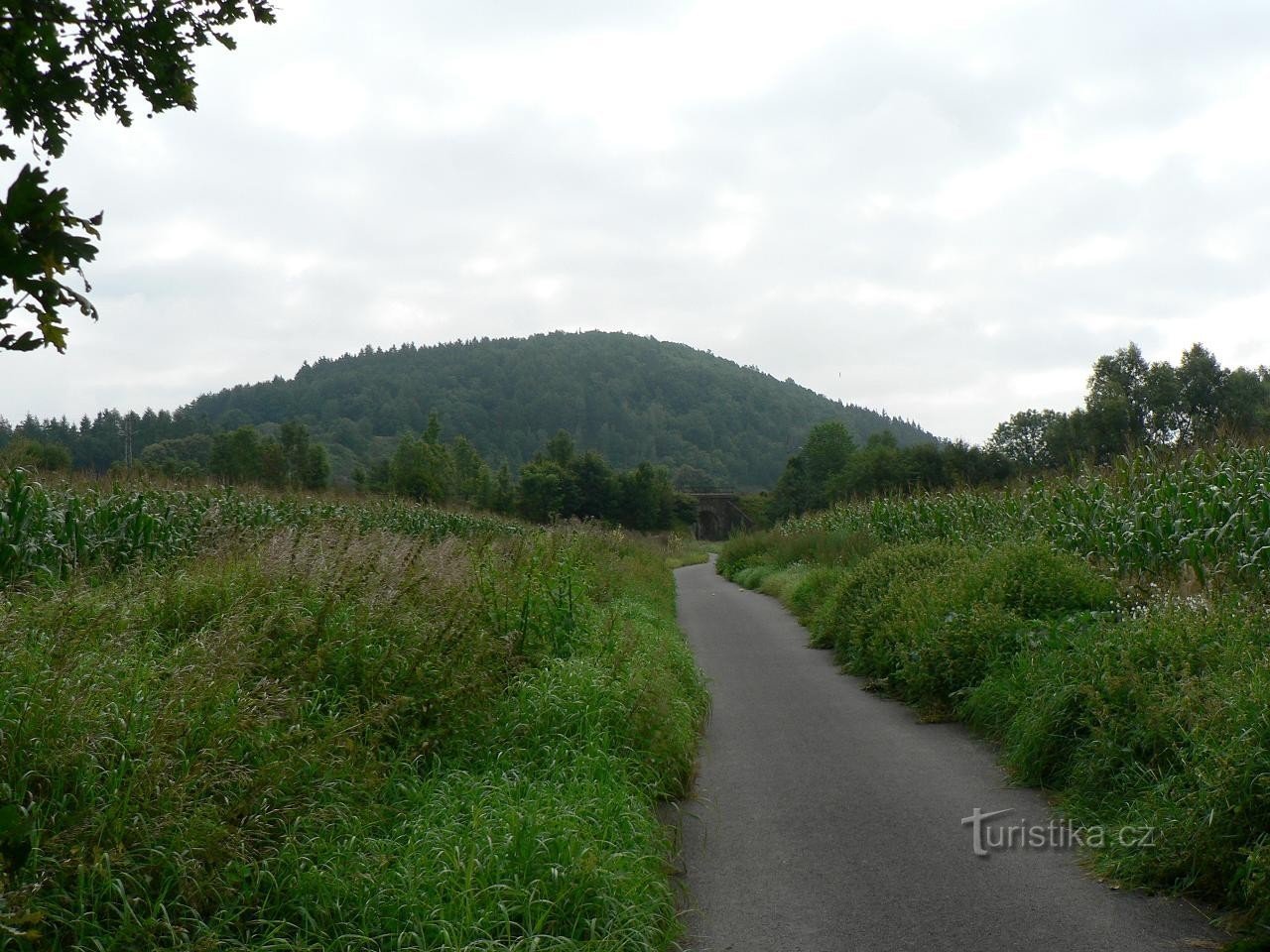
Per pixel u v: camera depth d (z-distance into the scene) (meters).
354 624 6.37
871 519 24.42
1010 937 4.21
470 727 6.09
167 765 4.00
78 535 10.43
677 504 95.00
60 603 5.74
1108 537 11.84
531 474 72.69
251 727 4.55
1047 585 9.55
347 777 4.78
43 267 2.70
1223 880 4.51
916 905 4.59
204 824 3.80
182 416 89.75
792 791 6.54
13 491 9.59
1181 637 6.56
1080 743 6.29
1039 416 50.44
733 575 32.22
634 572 19.36
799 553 26.75
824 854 5.34
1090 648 6.99
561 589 9.30
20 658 4.58
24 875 3.33
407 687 6.00
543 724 6.33
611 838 4.82
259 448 42.31
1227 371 39.72
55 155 3.51
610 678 7.16
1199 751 4.99
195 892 3.64
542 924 3.88
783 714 9.05
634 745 6.47
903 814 5.98
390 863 4.25
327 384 196.62
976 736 7.98
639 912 4.14
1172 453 13.27
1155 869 4.74
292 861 4.00
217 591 6.94
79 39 3.74
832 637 13.23
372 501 24.78
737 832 5.76
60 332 2.81
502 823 4.56
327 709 5.60
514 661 7.41
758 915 4.56
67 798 3.79
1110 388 40.88
